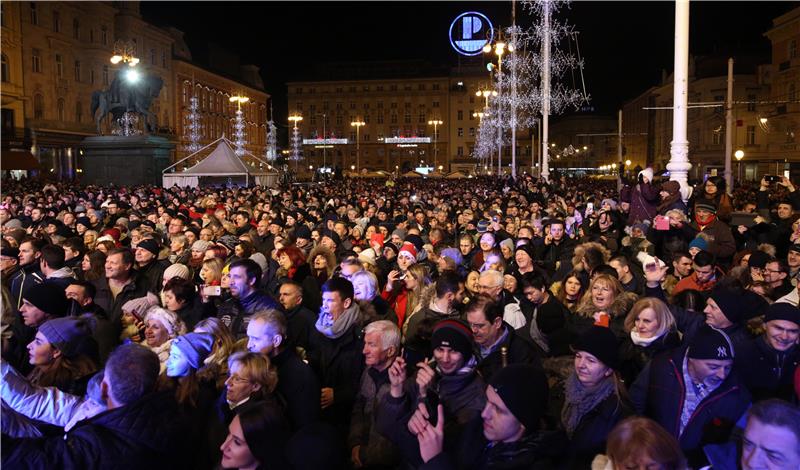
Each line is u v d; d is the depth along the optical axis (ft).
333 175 246.27
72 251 29.12
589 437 11.54
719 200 35.76
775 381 14.28
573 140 422.41
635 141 319.27
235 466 10.83
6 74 166.20
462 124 403.75
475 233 39.68
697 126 216.54
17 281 23.97
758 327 15.67
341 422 16.38
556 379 14.35
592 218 41.70
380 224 41.70
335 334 17.03
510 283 20.94
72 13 195.42
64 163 189.67
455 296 18.61
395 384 12.31
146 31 233.96
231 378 13.24
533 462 10.28
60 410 12.13
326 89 414.00
